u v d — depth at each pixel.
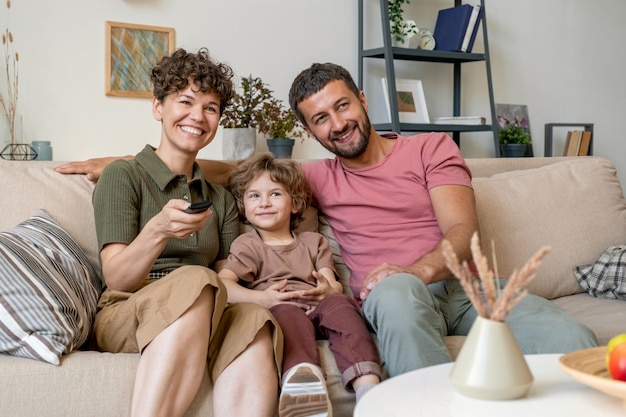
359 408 1.13
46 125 3.27
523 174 2.70
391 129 3.92
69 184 2.12
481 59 4.21
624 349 1.13
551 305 1.92
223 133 3.39
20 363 1.63
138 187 2.00
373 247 2.17
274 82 3.81
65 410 1.63
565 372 1.17
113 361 1.69
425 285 1.78
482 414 1.09
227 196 2.22
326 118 2.21
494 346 1.15
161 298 1.68
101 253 1.91
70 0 3.29
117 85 3.41
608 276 2.52
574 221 2.64
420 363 1.65
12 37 3.17
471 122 4.16
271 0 3.78
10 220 2.02
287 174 2.18
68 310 1.74
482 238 2.46
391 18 4.06
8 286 1.69
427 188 2.21
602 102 5.08
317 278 2.05
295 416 1.67
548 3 4.82
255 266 2.12
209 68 2.09
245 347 1.71
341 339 1.81
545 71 4.83
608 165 2.87
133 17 3.44
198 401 1.72
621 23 5.14
